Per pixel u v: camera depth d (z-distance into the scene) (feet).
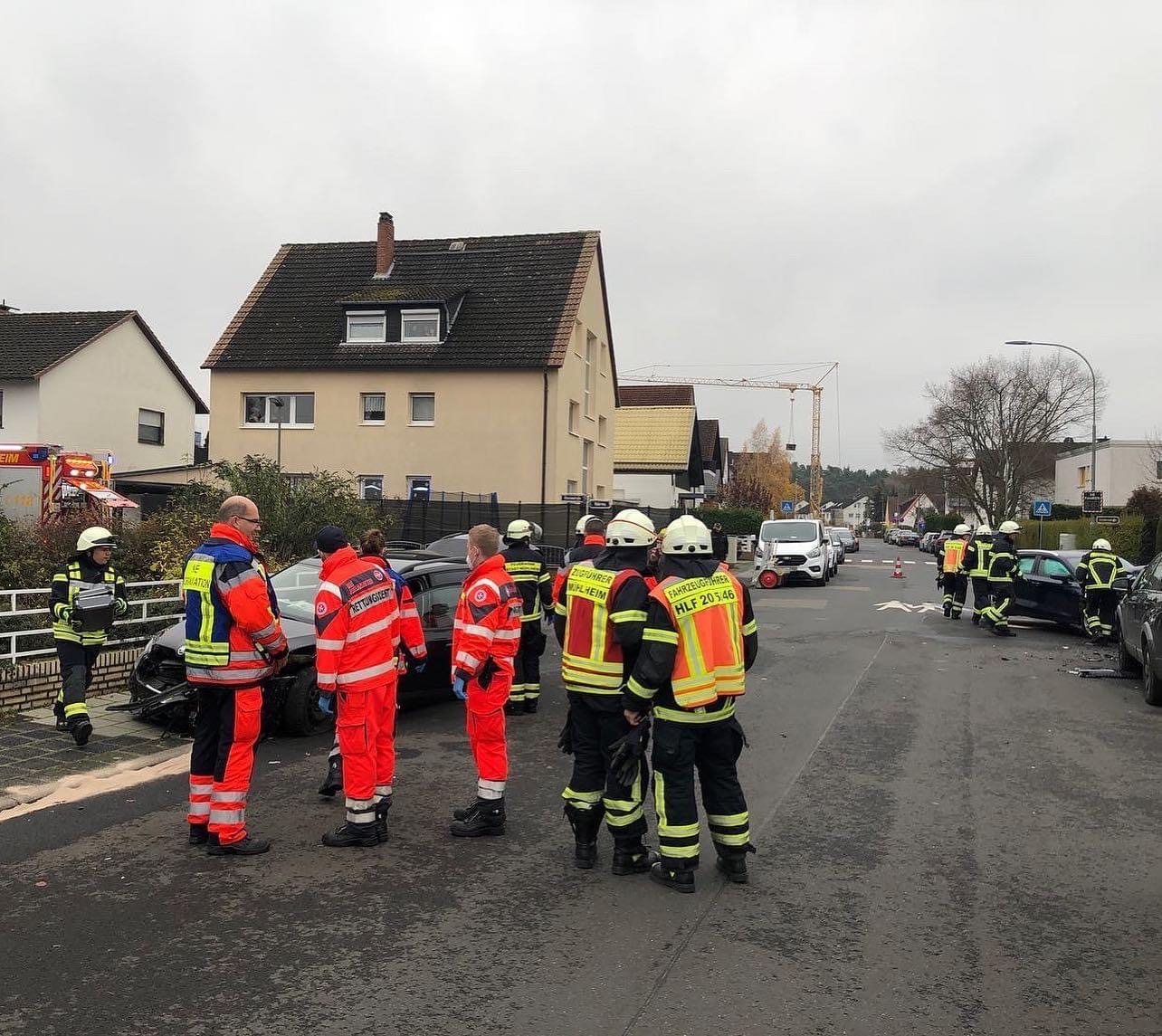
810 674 37.93
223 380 93.40
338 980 12.30
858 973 12.71
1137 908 15.03
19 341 96.22
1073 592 51.34
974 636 50.85
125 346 102.22
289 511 47.24
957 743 26.40
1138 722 29.37
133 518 51.47
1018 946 13.60
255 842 17.13
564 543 83.25
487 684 18.12
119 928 13.80
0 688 26.50
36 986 12.04
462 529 79.87
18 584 33.30
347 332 92.63
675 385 178.40
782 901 15.20
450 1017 11.40
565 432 90.02
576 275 94.12
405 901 14.99
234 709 16.89
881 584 94.12
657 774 15.79
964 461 203.41
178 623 27.63
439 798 20.83
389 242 98.58
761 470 202.39
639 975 12.55
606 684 16.39
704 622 15.48
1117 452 198.39
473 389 88.43
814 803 20.68
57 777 21.38
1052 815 19.92
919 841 18.20
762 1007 11.74
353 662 17.39
